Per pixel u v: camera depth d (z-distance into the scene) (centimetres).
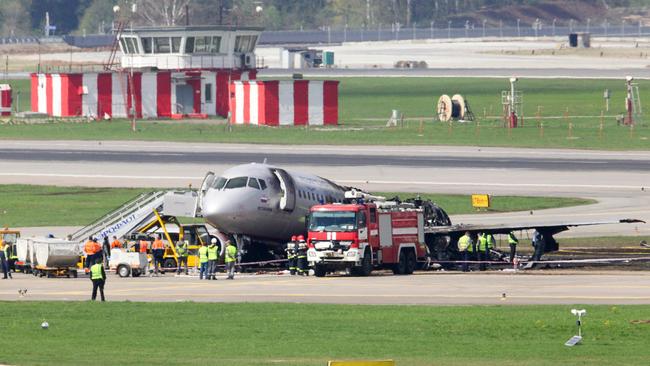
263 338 15950
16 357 14300
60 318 17712
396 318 17550
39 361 13975
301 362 14012
